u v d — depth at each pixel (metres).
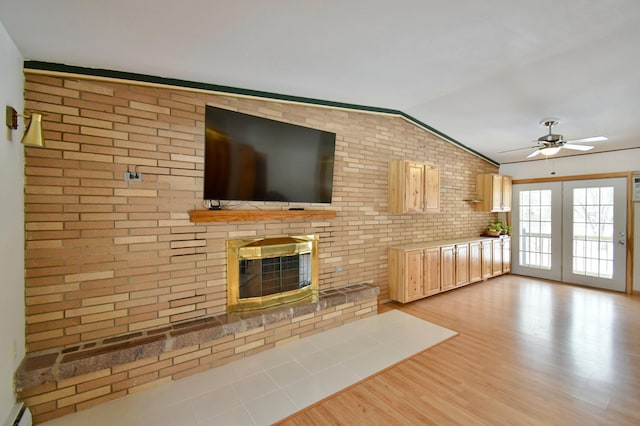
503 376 2.53
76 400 2.10
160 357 2.41
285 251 3.20
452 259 4.88
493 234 5.91
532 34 2.21
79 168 2.25
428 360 2.80
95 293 2.32
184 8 1.71
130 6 1.65
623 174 4.91
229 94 2.89
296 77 2.82
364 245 4.09
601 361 2.76
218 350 2.70
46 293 2.15
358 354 2.91
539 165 5.93
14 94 1.92
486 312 4.03
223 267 2.90
